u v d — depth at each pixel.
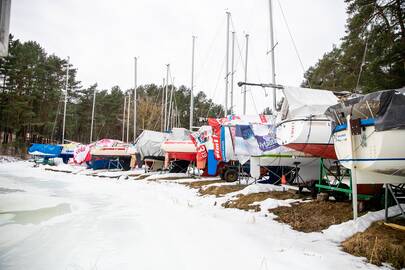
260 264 3.48
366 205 5.93
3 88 37.41
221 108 49.88
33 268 3.43
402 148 5.05
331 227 5.19
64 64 51.69
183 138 18.53
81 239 4.59
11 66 37.09
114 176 17.91
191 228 5.18
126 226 5.49
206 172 15.29
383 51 15.06
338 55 23.75
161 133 19.83
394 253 3.86
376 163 5.21
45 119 43.50
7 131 38.59
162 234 4.80
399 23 14.76
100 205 8.18
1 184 13.72
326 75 25.50
